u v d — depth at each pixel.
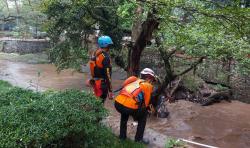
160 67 13.69
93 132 5.02
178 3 4.67
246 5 4.93
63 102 5.00
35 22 19.66
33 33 24.33
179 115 10.16
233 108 11.45
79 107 5.07
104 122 7.67
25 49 23.67
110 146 5.72
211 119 10.07
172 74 8.88
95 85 6.19
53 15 11.94
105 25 12.06
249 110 11.28
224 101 12.15
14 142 4.14
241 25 4.53
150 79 6.11
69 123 4.55
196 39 7.16
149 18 6.63
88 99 5.34
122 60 10.72
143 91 5.95
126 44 9.05
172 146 6.68
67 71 16.70
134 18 8.12
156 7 4.95
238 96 12.33
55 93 5.66
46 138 4.30
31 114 4.59
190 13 4.98
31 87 12.18
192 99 11.79
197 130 8.99
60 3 11.54
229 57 8.46
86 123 4.75
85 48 12.72
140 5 5.07
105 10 11.47
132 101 5.93
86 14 11.64
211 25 5.09
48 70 17.23
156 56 13.92
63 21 12.12
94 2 10.66
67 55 12.73
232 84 12.49
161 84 8.98
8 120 4.42
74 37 12.55
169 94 11.67
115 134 6.77
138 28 8.88
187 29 6.28
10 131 4.28
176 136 8.31
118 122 7.91
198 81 12.35
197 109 11.02
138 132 6.32
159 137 7.13
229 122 9.90
